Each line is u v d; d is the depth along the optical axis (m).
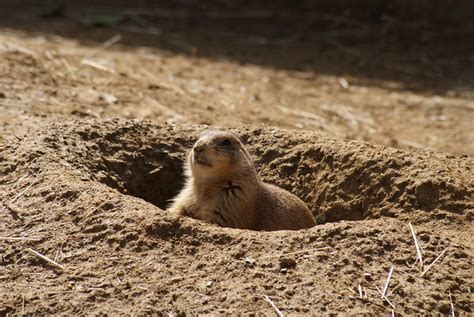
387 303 16.72
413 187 23.27
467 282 17.55
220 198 23.91
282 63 47.38
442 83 45.12
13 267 18.31
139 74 38.88
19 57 36.25
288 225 23.89
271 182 26.67
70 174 21.86
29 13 54.34
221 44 50.69
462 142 34.59
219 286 17.06
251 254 18.02
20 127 27.45
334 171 25.56
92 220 19.47
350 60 49.00
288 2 59.78
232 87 39.94
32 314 16.62
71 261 18.30
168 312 16.34
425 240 18.84
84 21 52.06
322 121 35.59
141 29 52.44
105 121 26.44
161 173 26.42
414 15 56.16
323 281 17.20
